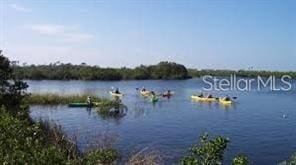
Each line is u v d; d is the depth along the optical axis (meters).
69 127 51.97
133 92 125.19
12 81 45.09
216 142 12.45
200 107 81.75
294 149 40.44
